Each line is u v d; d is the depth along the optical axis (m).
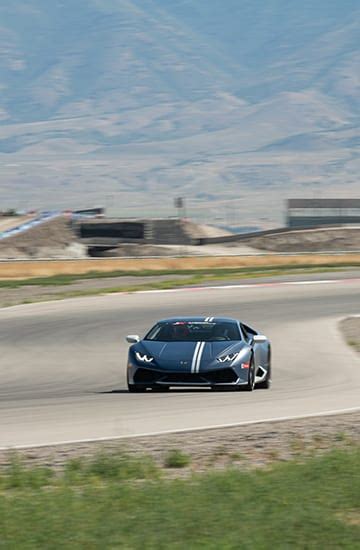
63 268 185.00
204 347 49.12
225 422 38.50
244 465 30.62
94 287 138.75
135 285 141.62
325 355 69.62
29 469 29.56
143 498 23.89
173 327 51.56
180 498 23.80
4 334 84.12
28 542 20.09
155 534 20.58
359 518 22.38
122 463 29.27
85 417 39.91
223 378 48.00
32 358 69.75
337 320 95.31
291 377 57.94
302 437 35.44
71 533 20.69
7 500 24.14
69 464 29.59
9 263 189.38
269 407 42.78
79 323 91.81
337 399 45.84
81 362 67.62
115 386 54.94
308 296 118.38
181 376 47.78
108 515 22.16
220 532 20.69
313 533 20.67
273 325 90.69
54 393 51.06
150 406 43.03
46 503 23.52
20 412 41.59
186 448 33.16
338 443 34.34
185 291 122.69
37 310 102.38
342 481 26.03
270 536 20.44
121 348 75.31
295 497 24.00
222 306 107.56
